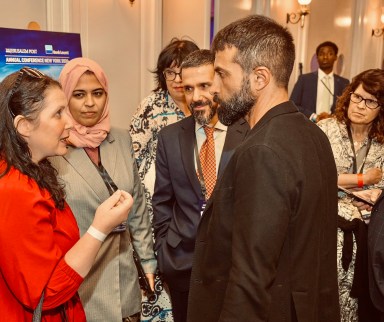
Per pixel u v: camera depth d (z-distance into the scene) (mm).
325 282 1173
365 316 1982
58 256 1092
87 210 1526
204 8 4121
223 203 1098
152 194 2043
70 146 1548
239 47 1082
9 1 2543
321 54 4793
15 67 2115
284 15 5355
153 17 3695
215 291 1144
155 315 1994
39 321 1058
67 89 1545
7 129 1054
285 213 975
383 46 7609
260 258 960
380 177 2162
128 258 1650
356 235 1963
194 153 1766
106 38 3258
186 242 1763
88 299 1508
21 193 1019
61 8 2846
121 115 3518
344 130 2250
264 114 1092
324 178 1104
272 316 1044
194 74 1684
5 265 1019
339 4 6305
